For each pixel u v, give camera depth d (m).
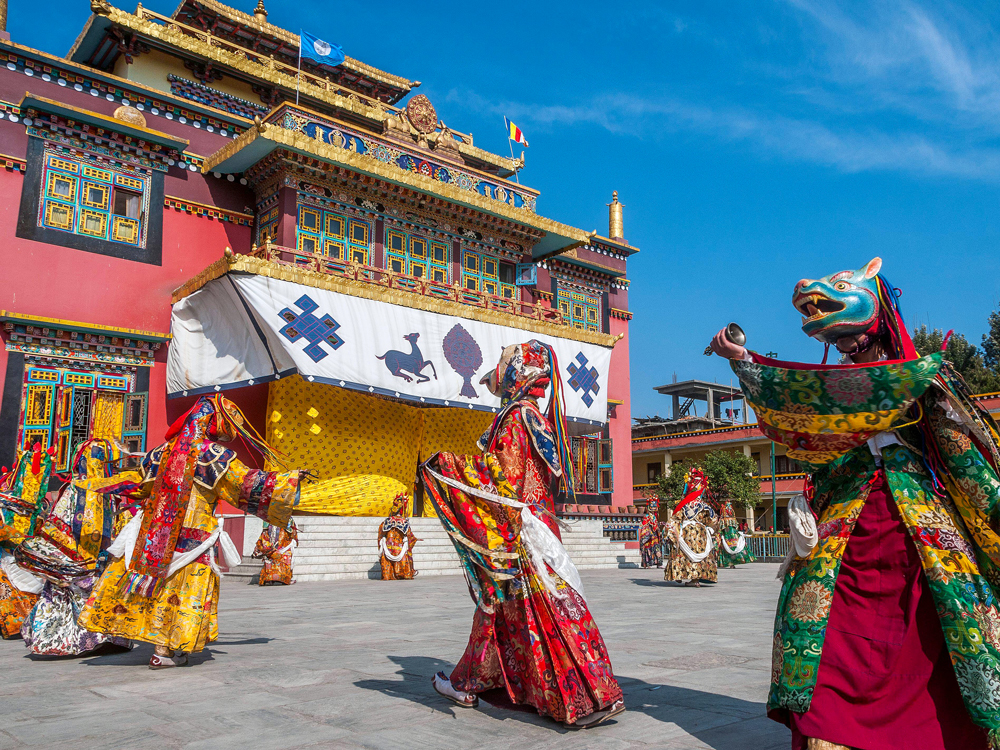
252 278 15.03
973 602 2.50
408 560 14.45
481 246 21.44
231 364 15.92
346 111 21.89
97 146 16.27
